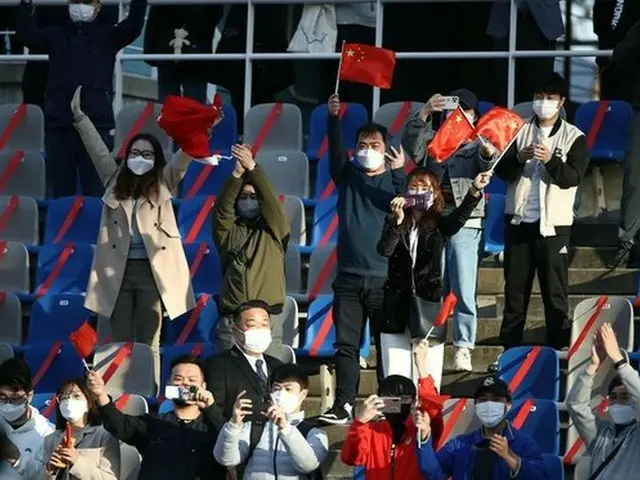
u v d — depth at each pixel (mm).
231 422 34688
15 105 50875
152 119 49781
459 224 37906
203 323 43250
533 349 39906
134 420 35656
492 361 41219
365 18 50062
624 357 35312
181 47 50531
